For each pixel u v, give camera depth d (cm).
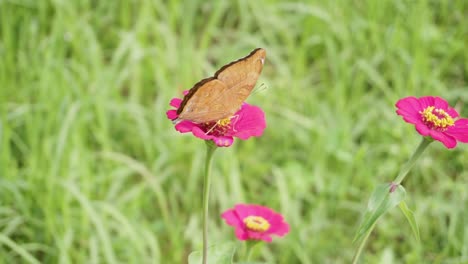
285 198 134
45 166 134
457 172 147
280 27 166
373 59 163
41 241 132
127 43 152
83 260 130
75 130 135
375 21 173
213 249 109
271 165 142
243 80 105
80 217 134
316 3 172
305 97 156
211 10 181
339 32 165
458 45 171
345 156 141
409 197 141
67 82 143
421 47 166
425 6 175
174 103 107
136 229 133
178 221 135
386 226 137
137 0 174
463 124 108
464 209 138
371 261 135
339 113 150
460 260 133
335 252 136
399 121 151
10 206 133
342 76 160
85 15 163
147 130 140
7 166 133
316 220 137
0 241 126
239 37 170
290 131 150
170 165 139
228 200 136
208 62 169
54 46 150
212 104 104
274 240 135
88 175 134
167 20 166
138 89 151
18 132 140
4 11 154
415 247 135
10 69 149
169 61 155
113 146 143
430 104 109
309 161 142
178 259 133
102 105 139
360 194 139
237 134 106
